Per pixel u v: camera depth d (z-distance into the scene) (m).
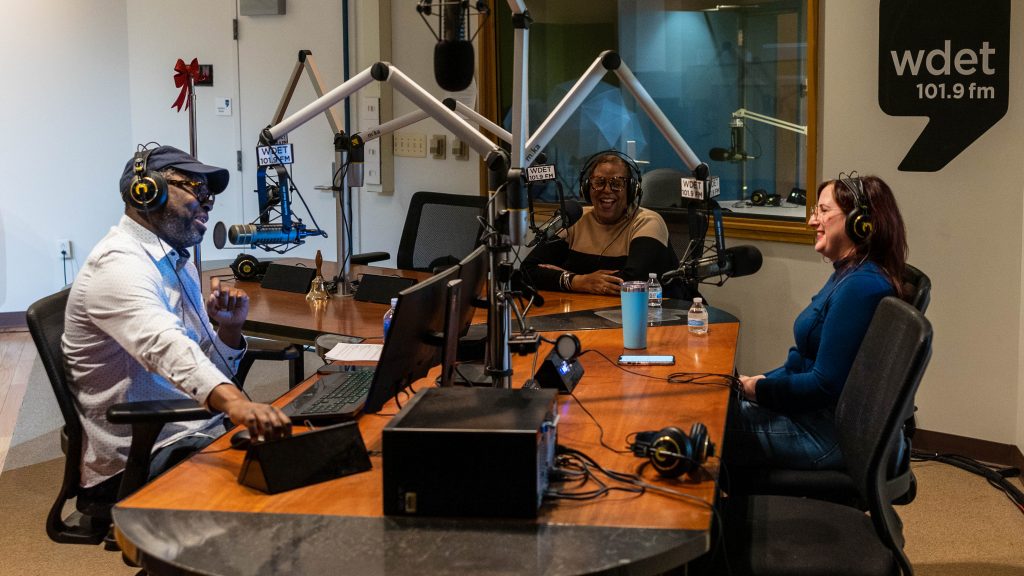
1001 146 3.50
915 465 3.66
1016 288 3.54
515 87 2.00
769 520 1.94
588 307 3.16
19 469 3.67
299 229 3.51
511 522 1.49
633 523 1.48
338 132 3.45
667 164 4.57
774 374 2.59
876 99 3.72
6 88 5.75
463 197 4.20
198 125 6.03
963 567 2.84
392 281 3.36
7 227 5.86
